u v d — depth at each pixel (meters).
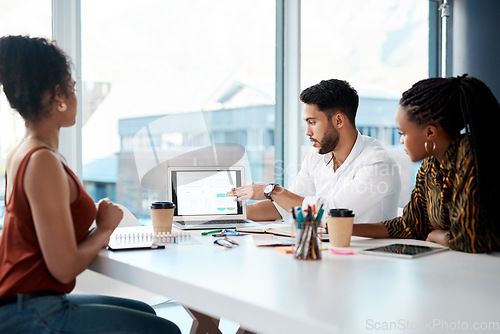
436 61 4.58
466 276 1.21
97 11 3.01
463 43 4.20
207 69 3.57
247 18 3.77
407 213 1.82
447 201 1.61
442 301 1.02
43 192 1.26
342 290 1.08
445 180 1.62
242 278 1.18
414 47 4.48
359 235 1.79
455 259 1.40
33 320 1.25
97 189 3.04
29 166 1.28
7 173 1.41
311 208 1.42
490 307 0.98
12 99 1.40
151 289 1.26
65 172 1.35
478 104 1.53
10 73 1.37
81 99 2.95
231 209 2.13
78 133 2.93
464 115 1.54
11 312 1.25
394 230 1.81
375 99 4.30
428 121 1.59
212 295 1.08
